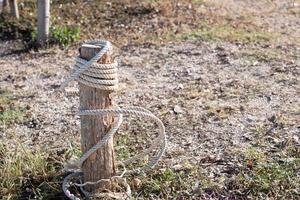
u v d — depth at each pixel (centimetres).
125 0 1460
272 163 595
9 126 748
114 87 513
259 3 1533
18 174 587
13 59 1137
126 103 823
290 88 864
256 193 549
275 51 1079
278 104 796
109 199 531
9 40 1262
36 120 766
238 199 545
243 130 697
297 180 564
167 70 991
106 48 503
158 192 558
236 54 1060
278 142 651
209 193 553
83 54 507
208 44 1141
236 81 905
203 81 917
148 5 1418
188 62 1030
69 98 860
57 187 565
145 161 616
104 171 530
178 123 728
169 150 645
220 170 591
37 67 1057
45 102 846
